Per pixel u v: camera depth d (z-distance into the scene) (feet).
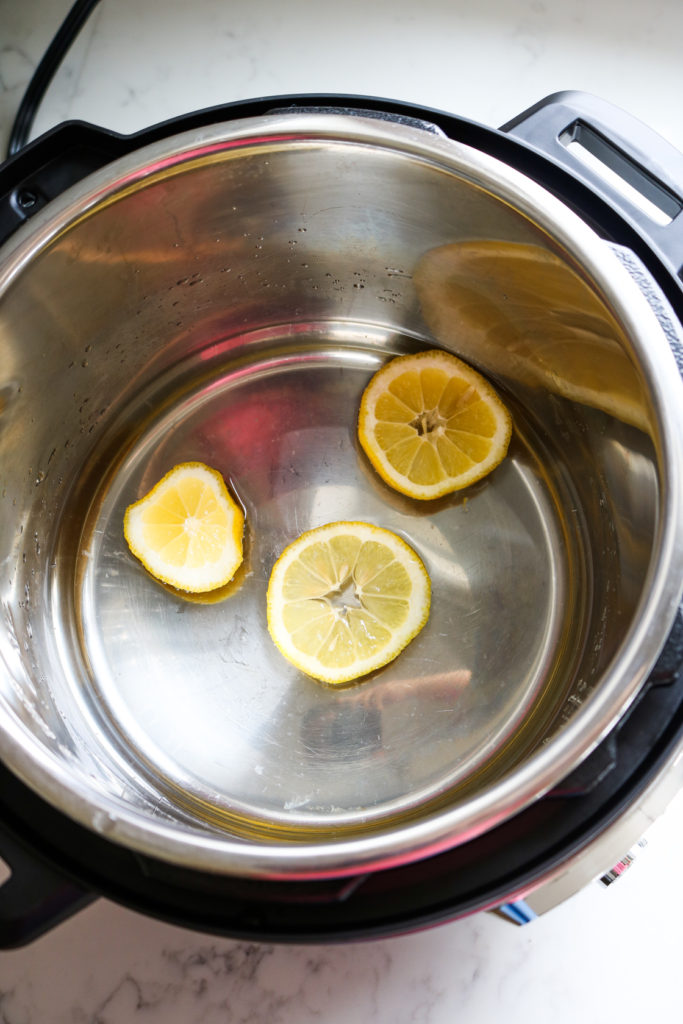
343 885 1.25
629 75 1.75
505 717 1.56
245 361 1.76
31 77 1.75
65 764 1.29
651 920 1.49
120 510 1.70
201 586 1.63
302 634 1.59
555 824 1.26
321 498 1.68
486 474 1.67
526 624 1.61
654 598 1.25
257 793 1.54
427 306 1.68
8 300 1.41
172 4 1.78
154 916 1.26
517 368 1.67
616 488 1.54
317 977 1.47
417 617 1.59
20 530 1.59
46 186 1.46
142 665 1.62
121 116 1.73
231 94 1.74
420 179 1.45
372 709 1.58
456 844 1.20
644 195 1.50
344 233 1.59
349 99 1.47
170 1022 1.46
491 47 1.77
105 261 1.49
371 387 1.70
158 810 1.50
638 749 1.28
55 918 1.26
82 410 1.65
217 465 1.71
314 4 1.78
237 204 1.51
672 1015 1.46
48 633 1.62
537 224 1.40
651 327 1.35
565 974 1.47
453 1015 1.46
